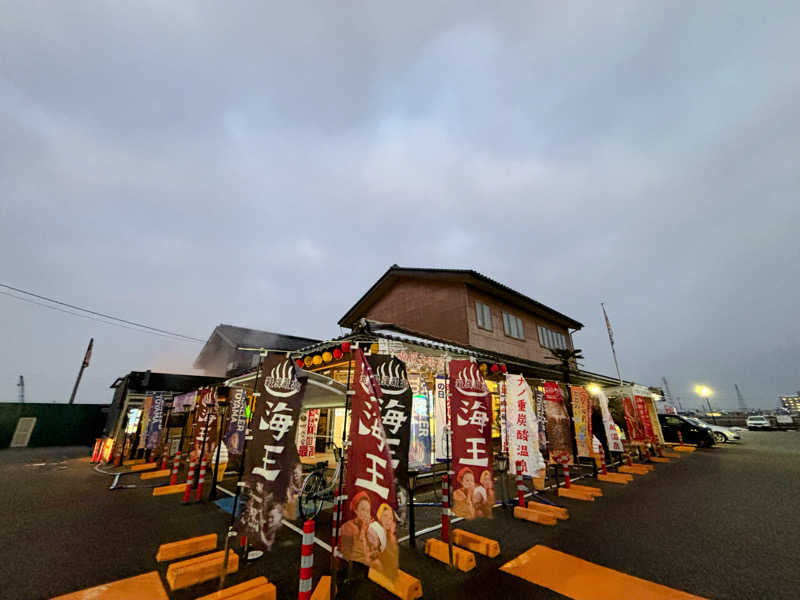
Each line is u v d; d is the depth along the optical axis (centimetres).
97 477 1038
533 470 676
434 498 788
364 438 392
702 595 361
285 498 398
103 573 419
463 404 520
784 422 3180
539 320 1997
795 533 521
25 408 2045
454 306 1542
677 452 1530
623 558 453
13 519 616
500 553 476
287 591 384
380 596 374
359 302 2056
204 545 488
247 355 1903
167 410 1317
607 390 1366
